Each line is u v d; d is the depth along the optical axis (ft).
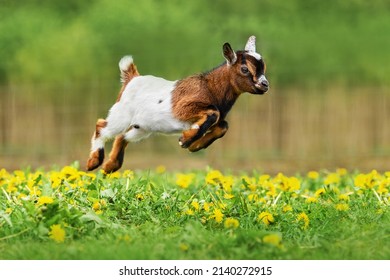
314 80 58.80
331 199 30.42
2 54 68.49
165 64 66.59
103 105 59.62
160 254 23.48
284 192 31.83
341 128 56.13
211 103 28.58
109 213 27.22
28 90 58.70
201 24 69.87
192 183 34.58
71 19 71.82
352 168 52.44
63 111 58.59
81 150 56.95
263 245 23.72
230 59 28.66
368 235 25.27
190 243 24.02
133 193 29.32
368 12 72.13
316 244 24.62
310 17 71.36
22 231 25.18
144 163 54.80
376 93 56.65
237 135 55.11
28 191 30.48
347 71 60.18
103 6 71.77
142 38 68.95
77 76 67.21
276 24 70.18
